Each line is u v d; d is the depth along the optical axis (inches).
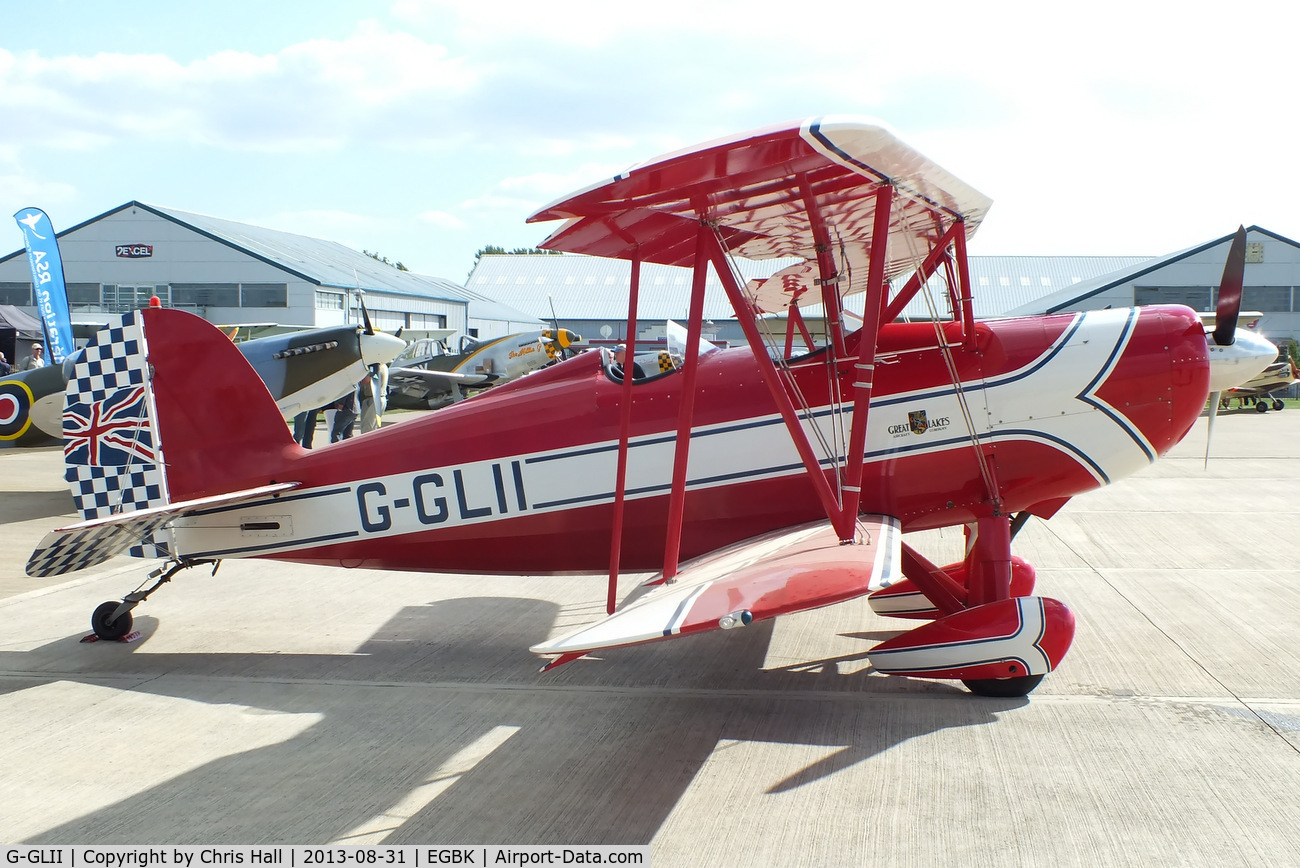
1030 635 171.0
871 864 115.6
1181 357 187.8
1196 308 1473.9
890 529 172.7
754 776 142.9
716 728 163.9
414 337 1226.0
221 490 215.5
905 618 227.3
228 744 160.2
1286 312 1462.8
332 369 435.2
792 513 194.9
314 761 152.5
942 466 188.5
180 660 210.4
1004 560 189.6
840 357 190.5
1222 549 305.3
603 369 207.3
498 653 213.5
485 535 207.2
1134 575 269.7
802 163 143.3
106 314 1476.4
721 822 128.0
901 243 209.3
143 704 181.3
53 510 426.6
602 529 203.0
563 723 168.1
